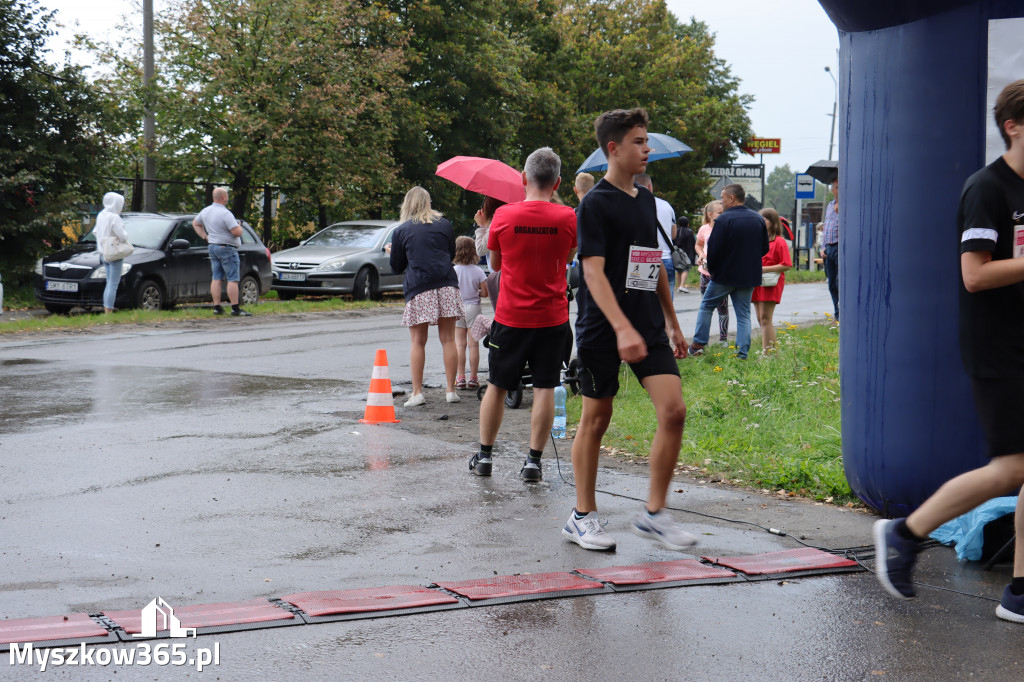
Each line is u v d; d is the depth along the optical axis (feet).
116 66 86.38
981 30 15.53
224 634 12.02
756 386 29.09
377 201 98.22
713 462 21.68
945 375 15.96
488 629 12.30
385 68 90.89
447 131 110.01
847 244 17.21
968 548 14.85
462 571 14.62
